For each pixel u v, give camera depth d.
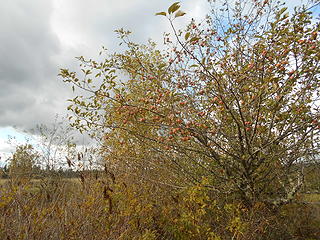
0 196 3.22
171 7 2.41
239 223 3.52
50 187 4.04
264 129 3.93
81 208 3.48
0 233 2.83
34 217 3.05
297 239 4.48
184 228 3.78
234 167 4.40
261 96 3.62
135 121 4.15
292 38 3.26
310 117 3.89
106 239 3.20
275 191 4.80
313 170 4.85
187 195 4.27
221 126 4.28
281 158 4.34
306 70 3.49
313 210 5.29
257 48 3.77
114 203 3.62
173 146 4.18
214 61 4.28
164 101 3.92
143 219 3.84
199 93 4.16
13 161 5.03
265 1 3.84
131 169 4.91
